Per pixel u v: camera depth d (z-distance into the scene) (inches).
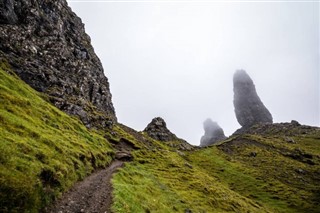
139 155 3934.5
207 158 6604.3
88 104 4857.3
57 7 6373.0
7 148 998.4
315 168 6402.6
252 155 7239.2
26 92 2704.2
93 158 2091.5
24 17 4825.3
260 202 4151.1
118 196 1207.6
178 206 1959.9
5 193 743.7
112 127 4832.7
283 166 6323.8
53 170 1106.1
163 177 3075.8
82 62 5969.5
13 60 3841.0
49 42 5022.1
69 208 952.3
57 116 2726.4
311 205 4210.1
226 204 2869.1
